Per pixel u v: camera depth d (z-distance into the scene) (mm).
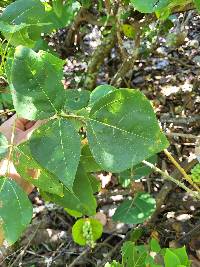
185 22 855
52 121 274
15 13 374
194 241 654
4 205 277
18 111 268
